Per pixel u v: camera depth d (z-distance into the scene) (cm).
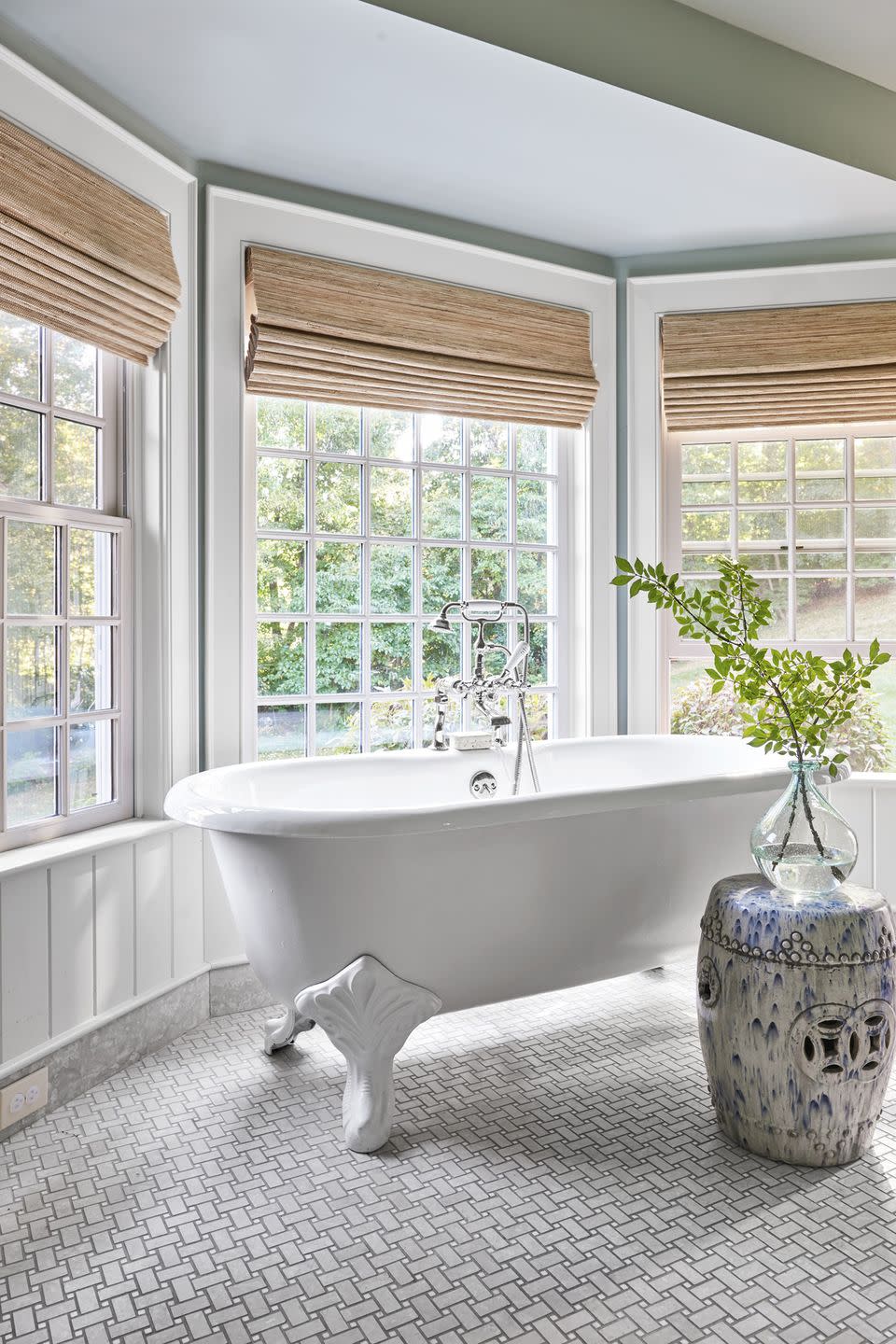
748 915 213
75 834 257
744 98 286
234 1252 180
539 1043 277
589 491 377
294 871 212
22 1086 225
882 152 318
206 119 275
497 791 320
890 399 356
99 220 253
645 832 249
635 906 253
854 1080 206
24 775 245
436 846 216
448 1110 236
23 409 247
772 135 291
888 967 210
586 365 369
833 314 363
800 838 217
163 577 283
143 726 284
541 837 231
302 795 285
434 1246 182
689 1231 186
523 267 358
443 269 341
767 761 321
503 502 370
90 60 245
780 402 366
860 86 313
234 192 301
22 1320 162
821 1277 172
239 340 305
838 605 379
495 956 233
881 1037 208
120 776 279
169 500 285
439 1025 291
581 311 372
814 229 357
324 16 226
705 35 278
